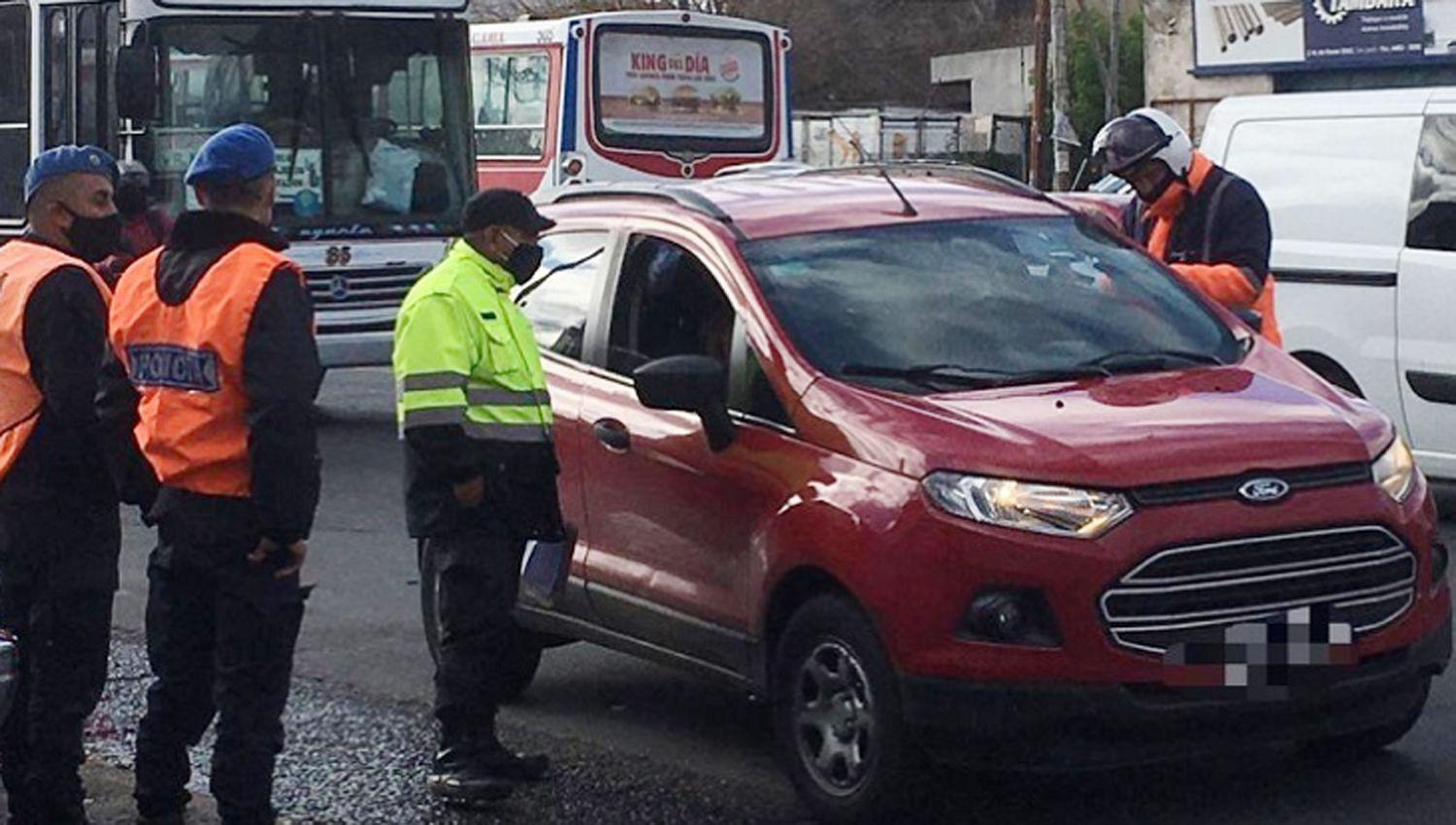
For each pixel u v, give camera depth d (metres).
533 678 8.75
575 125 21.58
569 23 21.53
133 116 14.74
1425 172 11.79
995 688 6.23
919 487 6.39
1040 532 6.21
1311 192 12.24
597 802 7.11
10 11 16.55
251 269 5.98
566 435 7.86
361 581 10.89
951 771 7.02
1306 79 35.88
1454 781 7.05
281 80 15.63
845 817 6.62
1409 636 6.62
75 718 6.42
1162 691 6.27
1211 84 37.16
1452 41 33.16
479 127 22.94
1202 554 6.26
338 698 8.63
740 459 7.02
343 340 15.76
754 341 7.14
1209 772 7.20
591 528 7.79
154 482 6.25
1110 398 6.79
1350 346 12.01
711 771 7.47
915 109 53.44
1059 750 6.27
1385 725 6.90
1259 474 6.37
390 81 16.06
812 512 6.65
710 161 22.16
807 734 6.78
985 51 55.06
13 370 6.25
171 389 6.09
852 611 6.55
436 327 6.78
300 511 5.97
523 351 6.98
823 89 56.44
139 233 14.23
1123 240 8.02
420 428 6.73
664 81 21.91
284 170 15.59
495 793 7.01
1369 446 6.65
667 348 7.61
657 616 7.45
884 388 6.90
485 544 6.93
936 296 7.37
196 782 7.43
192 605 6.38
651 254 7.86
